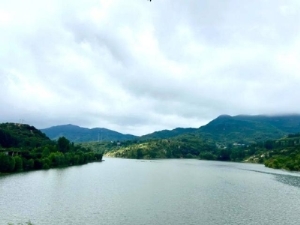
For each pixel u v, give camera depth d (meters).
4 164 177.00
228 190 134.38
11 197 105.62
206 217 84.56
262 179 181.25
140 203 101.00
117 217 82.56
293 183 162.12
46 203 97.56
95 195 114.25
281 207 98.44
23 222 76.06
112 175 191.75
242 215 87.56
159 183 156.00
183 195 118.81
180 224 77.56
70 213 85.75
